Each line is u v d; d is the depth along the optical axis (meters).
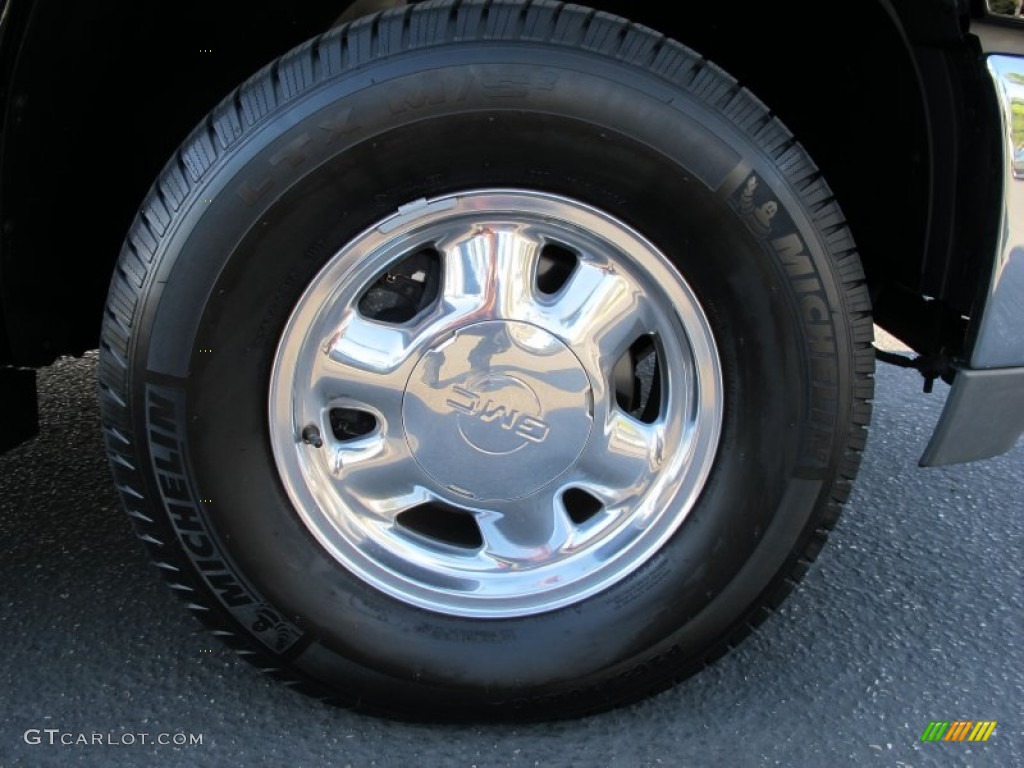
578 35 1.42
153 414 1.49
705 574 1.67
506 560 1.71
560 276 1.63
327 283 1.51
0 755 1.66
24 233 1.64
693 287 1.56
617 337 1.60
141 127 1.79
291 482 1.61
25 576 2.15
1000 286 1.61
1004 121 1.53
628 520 1.70
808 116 2.04
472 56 1.40
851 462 1.64
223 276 1.45
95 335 1.91
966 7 1.51
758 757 1.69
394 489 1.66
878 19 1.66
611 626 1.69
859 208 2.03
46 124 1.58
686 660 1.73
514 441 1.62
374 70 1.40
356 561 1.66
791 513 1.64
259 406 1.54
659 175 1.47
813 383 1.58
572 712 1.74
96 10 1.52
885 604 2.12
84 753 1.67
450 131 1.42
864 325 1.58
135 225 1.48
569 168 1.46
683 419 1.65
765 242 1.51
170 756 1.67
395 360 1.57
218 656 1.91
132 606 2.05
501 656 1.68
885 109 1.80
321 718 1.76
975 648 1.99
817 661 1.93
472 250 1.54
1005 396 1.71
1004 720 1.79
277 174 1.41
